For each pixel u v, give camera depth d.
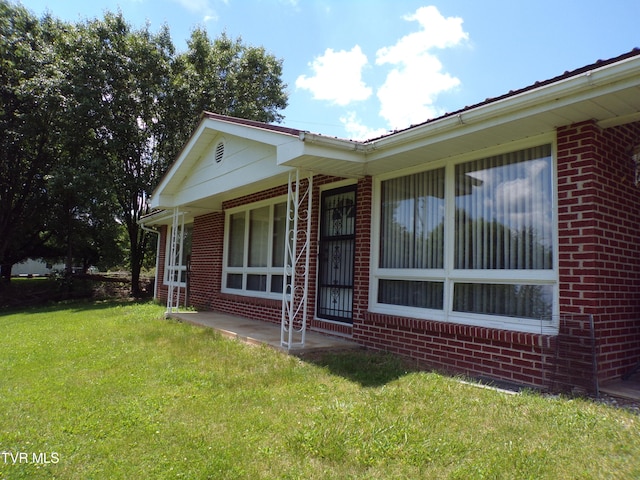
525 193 4.71
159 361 5.50
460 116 4.38
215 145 8.91
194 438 3.21
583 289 4.04
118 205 20.12
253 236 9.81
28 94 17.06
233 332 7.25
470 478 2.51
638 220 4.61
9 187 19.62
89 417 3.68
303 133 5.26
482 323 4.94
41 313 13.50
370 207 6.60
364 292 6.48
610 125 4.22
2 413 3.80
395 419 3.39
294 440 3.09
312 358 5.57
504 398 3.77
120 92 18.27
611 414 3.33
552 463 2.62
